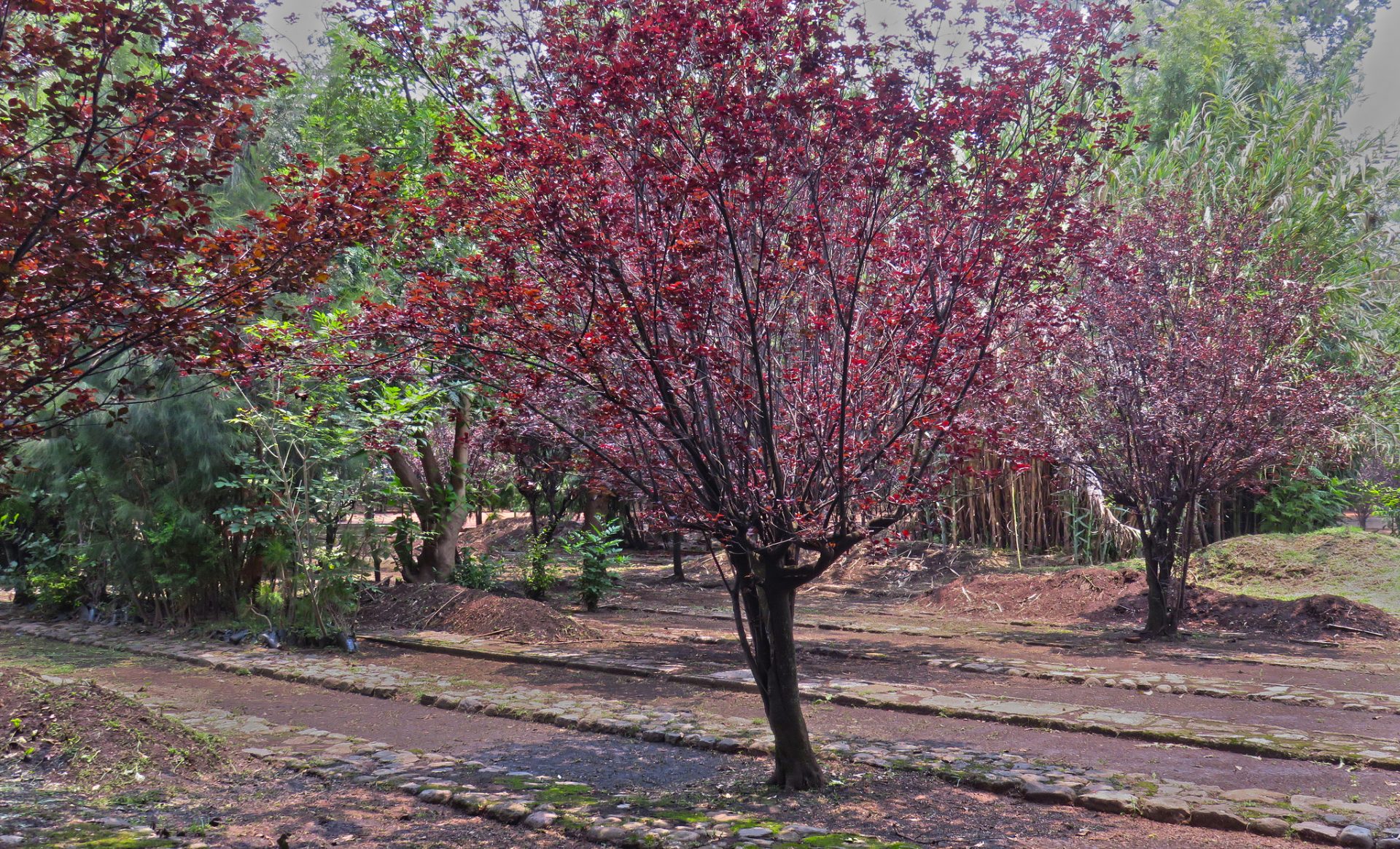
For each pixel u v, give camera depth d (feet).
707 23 15.11
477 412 38.17
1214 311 36.96
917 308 17.37
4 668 23.50
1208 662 33.17
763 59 15.97
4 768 18.85
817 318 16.96
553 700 27.04
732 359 16.34
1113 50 17.42
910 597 53.36
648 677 30.89
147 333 15.47
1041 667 31.42
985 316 18.78
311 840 15.53
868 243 16.51
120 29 13.92
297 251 15.85
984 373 18.26
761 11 15.49
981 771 19.31
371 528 40.70
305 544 38.88
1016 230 17.94
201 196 14.99
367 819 16.80
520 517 96.32
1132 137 18.72
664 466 18.37
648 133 15.55
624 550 83.35
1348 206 56.29
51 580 46.60
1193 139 62.64
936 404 17.66
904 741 22.43
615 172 17.48
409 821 16.76
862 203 17.58
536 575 51.34
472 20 18.33
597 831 15.67
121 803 17.29
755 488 17.28
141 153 14.69
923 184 16.87
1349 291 54.54
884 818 16.89
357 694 29.37
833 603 52.70
